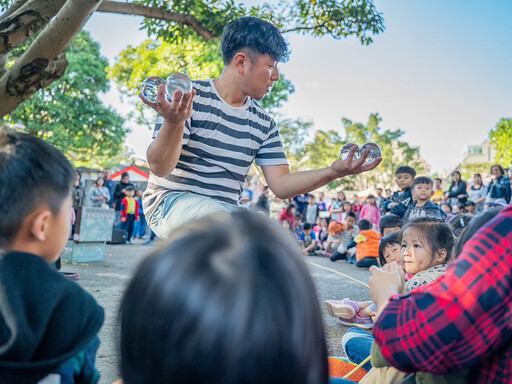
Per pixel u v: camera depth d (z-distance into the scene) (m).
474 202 12.20
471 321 1.02
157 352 0.65
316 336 0.69
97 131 25.66
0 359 0.98
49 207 1.09
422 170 54.91
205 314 0.63
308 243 11.45
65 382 1.07
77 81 24.22
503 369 1.07
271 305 0.64
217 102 2.36
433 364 1.05
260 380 0.63
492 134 35.94
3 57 3.57
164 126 1.94
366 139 50.78
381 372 1.62
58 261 4.83
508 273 1.02
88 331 1.08
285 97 17.95
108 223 6.98
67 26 3.21
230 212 0.75
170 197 2.29
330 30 7.39
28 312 1.02
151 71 15.05
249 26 2.30
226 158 2.37
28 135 1.15
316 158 49.19
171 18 5.79
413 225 2.29
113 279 5.18
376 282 1.37
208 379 0.63
